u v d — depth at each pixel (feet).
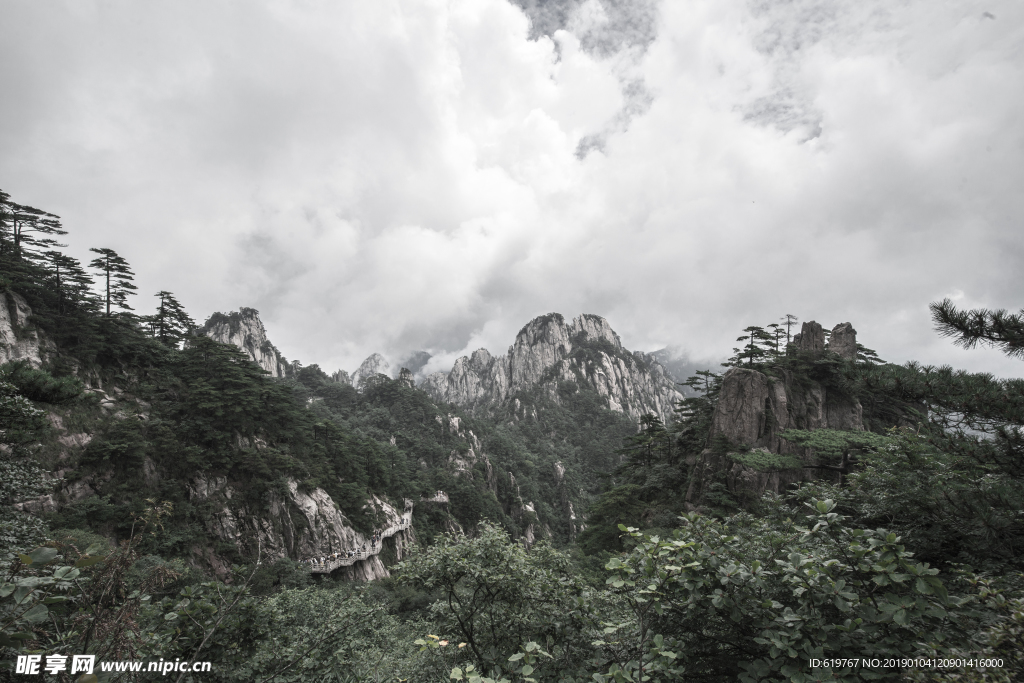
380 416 431.43
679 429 159.63
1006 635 13.29
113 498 120.26
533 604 26.11
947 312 27.71
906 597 13.03
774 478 98.17
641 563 15.34
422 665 29.55
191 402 162.30
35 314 147.64
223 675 19.75
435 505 292.81
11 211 155.84
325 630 27.04
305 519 167.22
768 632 13.38
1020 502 23.54
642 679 13.37
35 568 11.85
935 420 30.25
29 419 47.09
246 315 493.36
